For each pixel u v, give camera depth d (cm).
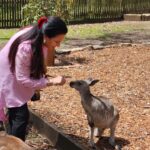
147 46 1219
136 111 696
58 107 700
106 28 1633
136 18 1856
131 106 720
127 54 1109
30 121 648
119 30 1592
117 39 1402
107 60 1045
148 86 838
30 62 455
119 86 830
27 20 1034
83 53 1116
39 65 459
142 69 963
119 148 564
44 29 448
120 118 661
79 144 550
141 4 1961
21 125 486
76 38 1398
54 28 446
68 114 671
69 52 1123
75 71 934
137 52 1136
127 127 629
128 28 1644
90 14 1792
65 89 792
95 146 566
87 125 633
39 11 1009
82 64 1005
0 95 476
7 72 471
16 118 484
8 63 469
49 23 447
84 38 1402
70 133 605
